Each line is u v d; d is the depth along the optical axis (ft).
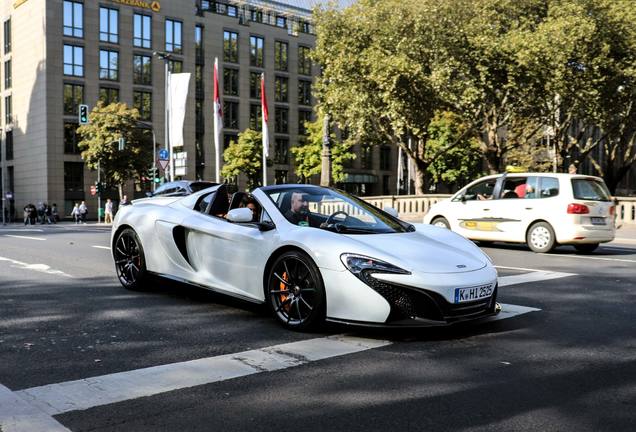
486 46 75.15
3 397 11.22
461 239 18.58
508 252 39.01
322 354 14.15
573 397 11.26
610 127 90.27
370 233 17.44
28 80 164.66
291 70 202.90
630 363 13.48
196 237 20.30
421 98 80.74
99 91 164.14
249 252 18.10
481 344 15.10
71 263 33.14
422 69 78.43
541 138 115.96
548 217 37.88
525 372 12.79
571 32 71.92
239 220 17.49
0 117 181.88
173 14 176.14
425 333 16.14
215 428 9.78
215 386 11.87
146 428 9.77
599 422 10.05
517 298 21.48
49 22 156.46
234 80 189.98
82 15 161.17
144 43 171.53
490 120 93.35
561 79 74.18
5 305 20.61
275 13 202.28
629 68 74.95
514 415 10.34
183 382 12.10
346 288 15.16
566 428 9.79
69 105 160.25
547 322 17.57
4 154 179.63
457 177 175.42
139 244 22.66
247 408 10.67
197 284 20.13
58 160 158.81
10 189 179.22
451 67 77.15
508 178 40.81
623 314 18.75
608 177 105.40
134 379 12.30
